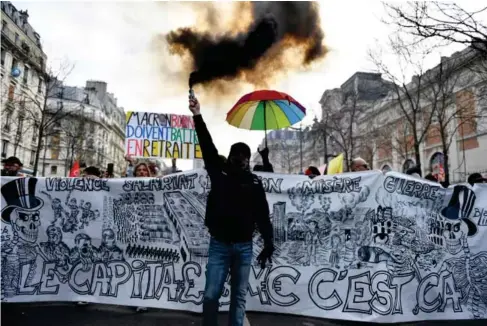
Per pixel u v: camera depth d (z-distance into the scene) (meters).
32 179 4.17
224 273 2.82
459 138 28.80
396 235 3.87
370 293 3.72
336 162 6.42
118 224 4.12
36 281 4.00
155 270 3.99
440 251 3.91
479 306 3.84
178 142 7.30
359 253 3.84
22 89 39.31
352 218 3.93
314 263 3.89
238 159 2.91
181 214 4.09
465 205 4.04
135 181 4.18
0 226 4.07
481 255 3.97
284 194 4.07
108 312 3.78
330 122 34.34
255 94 4.36
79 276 4.02
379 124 36.16
